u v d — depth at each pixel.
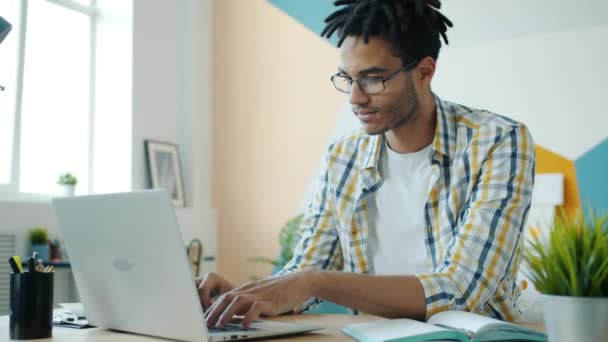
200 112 4.26
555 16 3.26
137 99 3.96
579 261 0.71
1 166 3.50
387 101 1.44
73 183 3.74
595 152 3.12
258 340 1.01
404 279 1.20
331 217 1.67
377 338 0.94
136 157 3.92
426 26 1.49
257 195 4.16
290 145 4.05
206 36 4.33
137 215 0.98
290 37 4.10
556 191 3.17
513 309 1.46
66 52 3.92
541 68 3.29
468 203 1.46
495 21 3.41
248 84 4.24
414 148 1.57
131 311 1.08
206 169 4.28
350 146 1.69
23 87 3.63
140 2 4.02
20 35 3.58
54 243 3.41
